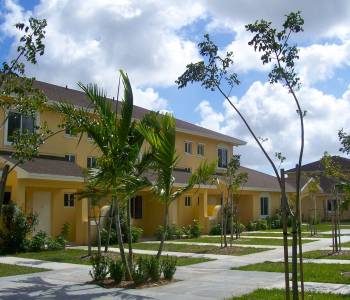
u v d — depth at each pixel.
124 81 12.22
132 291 11.29
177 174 29.31
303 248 20.73
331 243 22.80
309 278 12.64
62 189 22.62
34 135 10.45
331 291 10.95
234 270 14.52
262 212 37.38
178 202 29.12
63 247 20.14
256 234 29.62
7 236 18.70
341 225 39.09
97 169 12.23
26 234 19.19
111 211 18.52
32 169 19.88
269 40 7.69
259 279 12.79
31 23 8.41
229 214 24.80
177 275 13.59
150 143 12.02
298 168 7.59
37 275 13.62
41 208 22.14
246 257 17.88
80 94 27.67
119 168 11.70
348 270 13.99
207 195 32.47
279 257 17.78
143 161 12.80
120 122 12.05
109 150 11.86
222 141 36.00
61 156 23.62
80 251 19.23
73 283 12.37
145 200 28.66
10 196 20.56
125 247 21.14
